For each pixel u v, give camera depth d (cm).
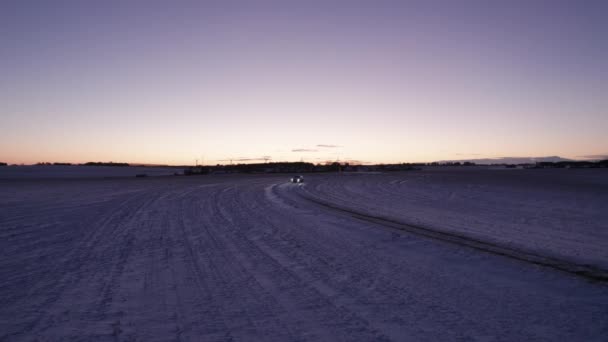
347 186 3591
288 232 1152
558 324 468
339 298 571
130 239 1052
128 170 12769
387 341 427
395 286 627
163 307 540
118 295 593
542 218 1404
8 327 475
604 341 423
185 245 969
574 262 764
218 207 1834
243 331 457
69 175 8556
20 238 1087
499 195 2444
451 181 4403
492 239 1011
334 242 1000
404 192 2767
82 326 476
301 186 3631
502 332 447
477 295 579
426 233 1109
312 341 429
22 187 3741
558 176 5809
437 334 443
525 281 646
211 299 571
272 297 577
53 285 648
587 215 1482
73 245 984
